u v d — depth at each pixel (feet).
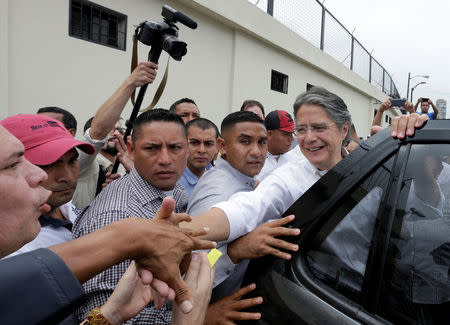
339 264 3.15
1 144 1.82
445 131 3.04
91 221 3.83
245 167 6.03
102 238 1.88
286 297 3.16
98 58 13.32
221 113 20.06
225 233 3.59
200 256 3.10
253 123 6.00
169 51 5.74
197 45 17.83
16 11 10.77
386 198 3.10
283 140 10.18
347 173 3.43
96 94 13.34
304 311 3.01
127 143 5.93
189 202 5.49
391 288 2.87
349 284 3.04
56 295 1.40
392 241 2.97
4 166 1.85
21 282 1.34
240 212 3.78
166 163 4.42
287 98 26.94
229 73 20.43
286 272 3.33
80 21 12.89
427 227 2.92
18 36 10.87
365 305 2.92
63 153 3.93
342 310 2.92
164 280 2.20
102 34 13.75
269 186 4.39
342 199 3.35
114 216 3.80
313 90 4.59
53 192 4.07
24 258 1.43
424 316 2.78
